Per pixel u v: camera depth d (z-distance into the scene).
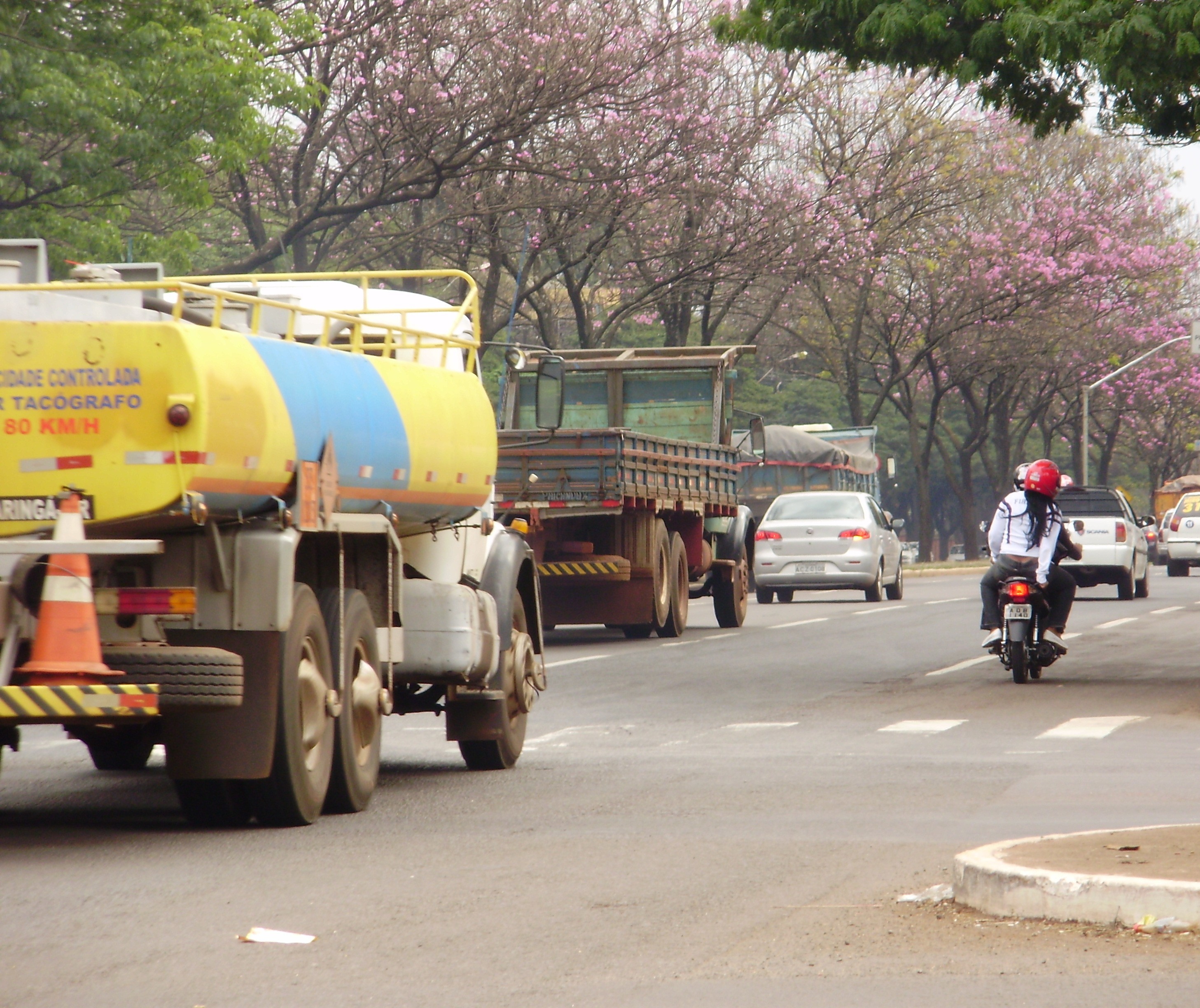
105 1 52.22
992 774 21.41
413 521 20.64
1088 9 31.59
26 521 15.66
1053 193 110.81
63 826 17.98
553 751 24.67
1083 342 121.62
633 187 74.75
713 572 51.25
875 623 52.03
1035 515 33.84
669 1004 10.54
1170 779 20.73
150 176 54.78
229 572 16.62
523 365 31.72
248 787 17.28
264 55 57.09
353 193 73.50
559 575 43.88
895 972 11.22
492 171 71.12
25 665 15.43
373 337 21.03
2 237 53.72
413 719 29.44
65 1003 10.73
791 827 17.34
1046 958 11.45
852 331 112.06
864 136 95.06
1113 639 44.66
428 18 66.75
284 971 11.48
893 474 157.62
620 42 70.56
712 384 52.00
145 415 15.54
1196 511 91.88
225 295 16.59
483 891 14.12
